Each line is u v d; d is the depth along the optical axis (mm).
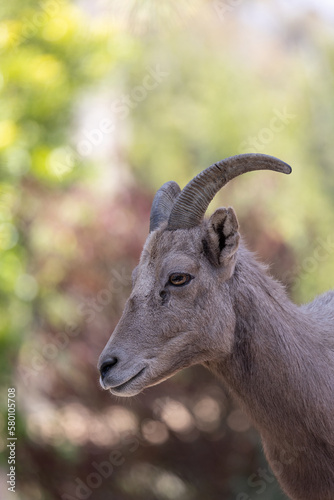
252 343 7410
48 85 15375
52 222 16359
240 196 17906
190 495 17766
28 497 16625
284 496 15562
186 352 7402
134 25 17859
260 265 7887
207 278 7379
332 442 7312
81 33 16062
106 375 7207
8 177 14891
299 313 7770
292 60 20891
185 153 19344
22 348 16391
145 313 7344
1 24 15203
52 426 16812
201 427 17797
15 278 14930
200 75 19688
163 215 8070
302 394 7324
